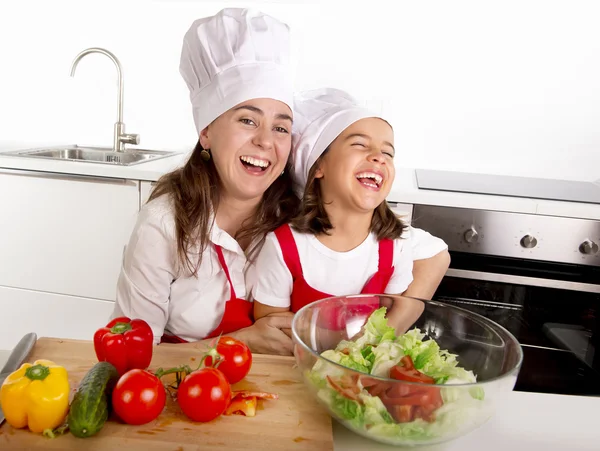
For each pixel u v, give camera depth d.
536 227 1.69
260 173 1.08
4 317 2.05
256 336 1.06
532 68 2.12
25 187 1.91
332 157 1.09
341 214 1.12
